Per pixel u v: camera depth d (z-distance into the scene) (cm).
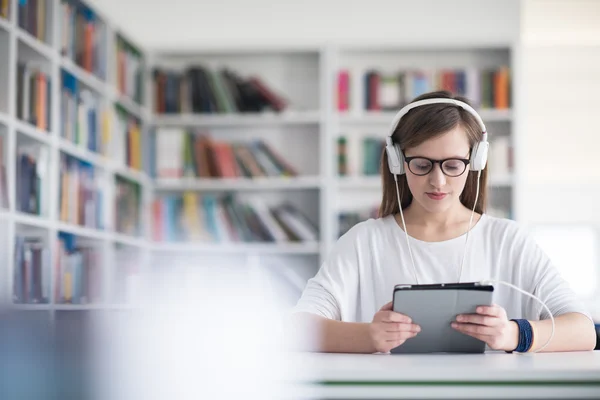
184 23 543
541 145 635
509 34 535
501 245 203
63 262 401
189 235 518
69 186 412
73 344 232
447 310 162
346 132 541
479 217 207
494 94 519
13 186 353
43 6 392
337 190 540
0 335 272
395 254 205
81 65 433
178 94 530
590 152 632
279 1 543
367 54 543
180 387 123
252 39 542
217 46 529
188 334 201
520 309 200
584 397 115
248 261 518
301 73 546
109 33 468
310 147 542
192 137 527
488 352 178
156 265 509
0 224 345
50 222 385
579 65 618
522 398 115
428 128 184
